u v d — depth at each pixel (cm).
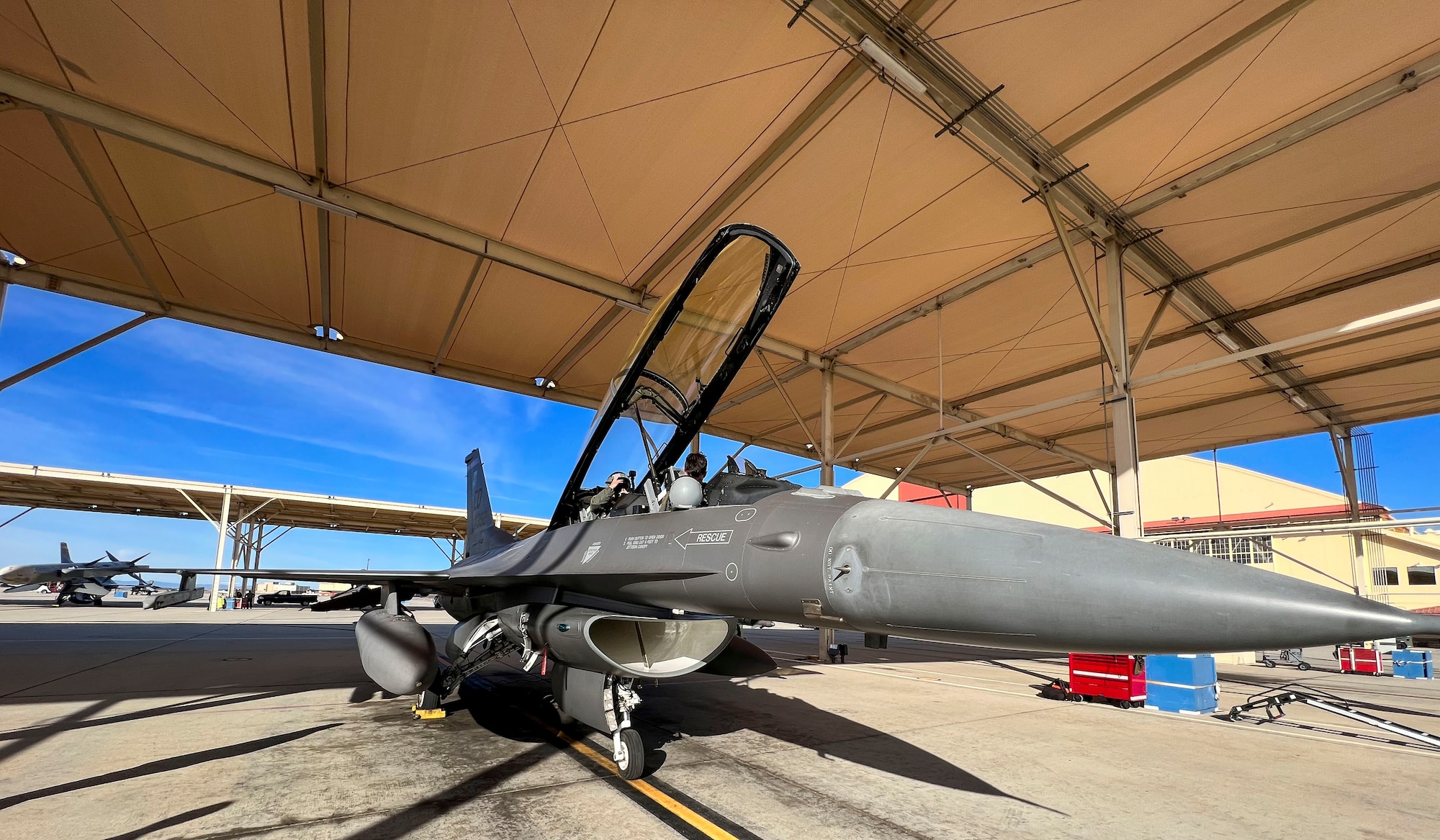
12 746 511
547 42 637
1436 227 897
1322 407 1608
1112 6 596
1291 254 978
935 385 1588
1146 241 950
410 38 630
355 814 365
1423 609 2202
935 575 319
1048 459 2095
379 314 1210
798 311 1208
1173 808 409
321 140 763
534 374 1521
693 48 646
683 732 595
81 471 2802
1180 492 2833
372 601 929
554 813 373
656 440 589
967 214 910
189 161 789
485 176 836
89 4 590
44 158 787
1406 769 519
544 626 506
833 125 745
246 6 593
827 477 1366
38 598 5903
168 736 550
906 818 378
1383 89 659
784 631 2658
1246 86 675
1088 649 286
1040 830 363
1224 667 1479
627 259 1033
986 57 655
